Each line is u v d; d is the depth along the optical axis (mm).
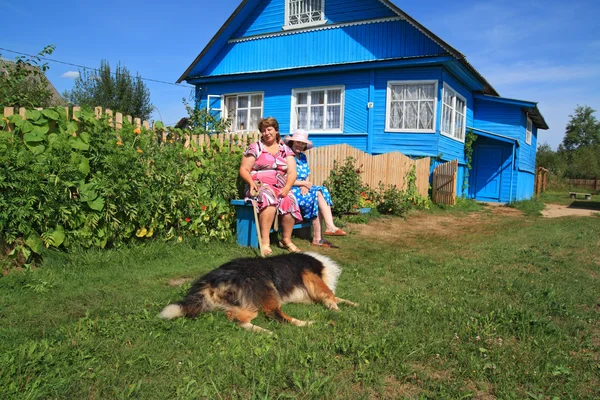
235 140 6820
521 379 2617
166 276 4633
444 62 13367
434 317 3576
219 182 6227
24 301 3664
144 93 29859
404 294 4215
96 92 28500
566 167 42594
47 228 4566
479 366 2717
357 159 10695
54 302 3650
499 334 3291
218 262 5258
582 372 2748
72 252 4766
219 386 2395
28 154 4379
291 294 3824
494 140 18297
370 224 9125
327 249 6453
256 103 17234
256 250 5902
